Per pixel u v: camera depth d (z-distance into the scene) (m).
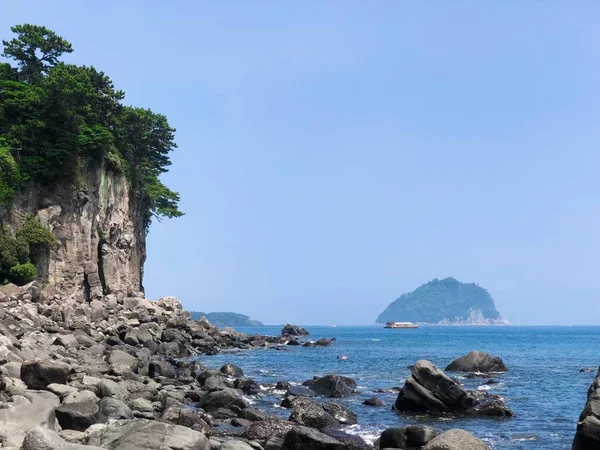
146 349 49.00
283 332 138.00
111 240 84.38
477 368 49.06
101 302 71.81
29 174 70.12
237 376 40.41
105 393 24.27
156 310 78.69
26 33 80.94
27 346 33.25
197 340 69.56
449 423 26.55
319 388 34.81
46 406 17.77
